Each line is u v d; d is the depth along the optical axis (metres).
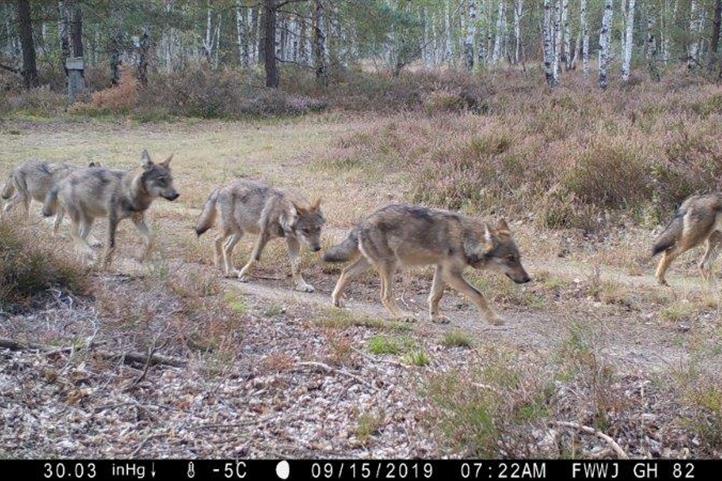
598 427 5.17
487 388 5.27
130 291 7.45
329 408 5.58
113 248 9.12
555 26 36.44
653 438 5.16
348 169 17.11
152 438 5.06
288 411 5.52
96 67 36.84
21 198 10.93
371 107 28.94
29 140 21.55
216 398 5.66
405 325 7.73
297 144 20.70
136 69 31.05
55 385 5.64
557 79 32.25
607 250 11.38
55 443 4.93
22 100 27.88
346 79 33.97
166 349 6.40
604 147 13.38
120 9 30.97
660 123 16.05
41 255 7.46
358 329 7.50
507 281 9.45
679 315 8.32
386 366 6.39
